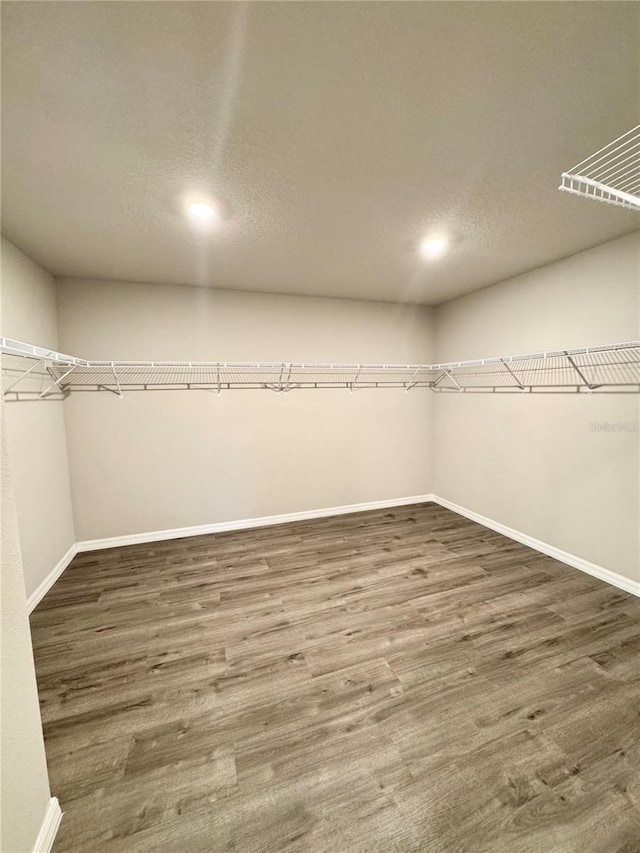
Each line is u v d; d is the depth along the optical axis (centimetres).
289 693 151
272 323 329
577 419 250
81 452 283
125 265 250
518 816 106
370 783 115
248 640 183
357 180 154
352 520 354
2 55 93
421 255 240
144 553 283
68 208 172
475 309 333
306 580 241
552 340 263
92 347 280
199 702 147
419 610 207
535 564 261
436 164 144
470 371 345
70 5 82
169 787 114
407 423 392
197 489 318
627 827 103
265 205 173
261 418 333
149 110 113
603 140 130
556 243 224
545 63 99
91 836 102
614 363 225
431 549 288
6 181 150
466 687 153
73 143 128
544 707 143
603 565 238
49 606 214
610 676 158
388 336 373
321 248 225
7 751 85
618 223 198
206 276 277
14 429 205
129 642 182
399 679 158
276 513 347
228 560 270
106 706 145
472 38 91
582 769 119
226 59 96
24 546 210
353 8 84
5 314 201
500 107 114
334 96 109
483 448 335
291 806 109
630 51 95
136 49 93
